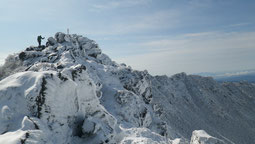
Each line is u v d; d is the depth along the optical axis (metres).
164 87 145.25
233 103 155.50
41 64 24.77
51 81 12.32
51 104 11.87
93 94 16.56
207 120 125.50
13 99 11.38
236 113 142.25
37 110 11.28
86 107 15.47
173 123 99.69
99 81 37.50
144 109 37.72
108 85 40.97
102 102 34.88
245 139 110.75
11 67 31.44
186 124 104.69
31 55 36.12
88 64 41.91
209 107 140.25
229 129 119.06
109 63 58.78
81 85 15.79
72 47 42.56
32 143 8.88
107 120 16.47
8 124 10.40
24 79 12.42
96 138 12.78
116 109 33.56
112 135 14.11
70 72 15.39
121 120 31.48
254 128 124.81
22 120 10.52
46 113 11.50
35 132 9.53
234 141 107.56
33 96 11.33
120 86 42.47
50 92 12.00
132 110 34.62
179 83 160.88
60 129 11.86
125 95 35.84
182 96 145.75
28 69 24.20
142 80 49.59
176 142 25.84
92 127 12.88
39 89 11.58
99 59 54.88
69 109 13.12
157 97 121.19
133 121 33.22
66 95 13.11
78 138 12.91
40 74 12.38
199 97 149.50
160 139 22.95
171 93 141.75
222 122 125.50
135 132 21.45
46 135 10.37
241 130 119.69
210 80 179.62
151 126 38.97
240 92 177.50
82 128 12.95
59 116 12.12
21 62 33.69
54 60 34.69
